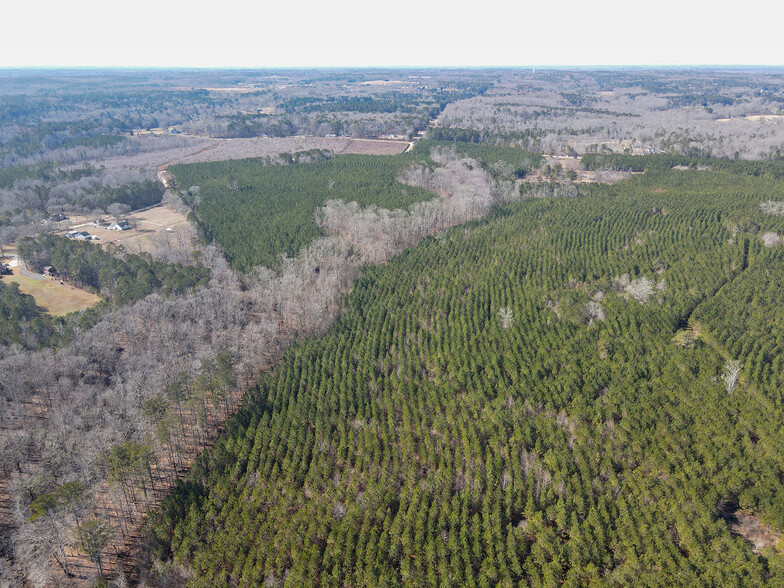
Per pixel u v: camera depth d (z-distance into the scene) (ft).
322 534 254.27
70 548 258.98
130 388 341.21
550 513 253.85
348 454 303.48
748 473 259.19
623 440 288.30
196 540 256.93
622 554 234.79
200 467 291.58
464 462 290.76
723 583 213.25
